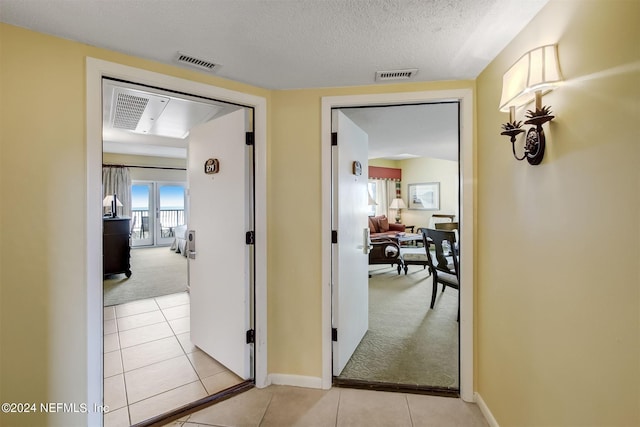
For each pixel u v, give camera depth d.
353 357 2.41
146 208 7.93
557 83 1.07
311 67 1.71
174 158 7.99
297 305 2.07
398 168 8.77
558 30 1.09
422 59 1.61
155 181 7.92
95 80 1.47
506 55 1.47
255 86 1.98
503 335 1.54
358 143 2.54
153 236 8.02
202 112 2.87
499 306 1.58
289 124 2.05
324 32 1.37
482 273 1.79
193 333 2.61
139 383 2.09
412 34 1.38
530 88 1.12
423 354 2.47
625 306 0.84
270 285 2.09
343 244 2.21
